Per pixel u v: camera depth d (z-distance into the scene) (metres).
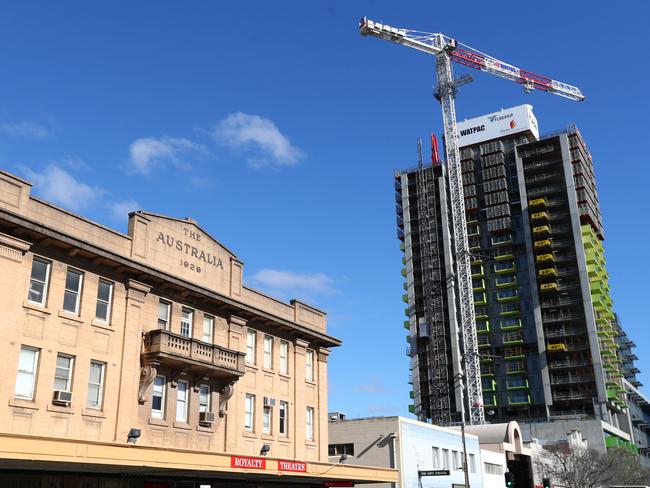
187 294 32.47
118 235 29.77
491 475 57.59
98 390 27.59
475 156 147.50
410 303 141.25
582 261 127.94
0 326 23.95
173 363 30.33
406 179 151.88
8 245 24.75
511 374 127.19
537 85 150.62
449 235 140.62
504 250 136.25
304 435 38.88
